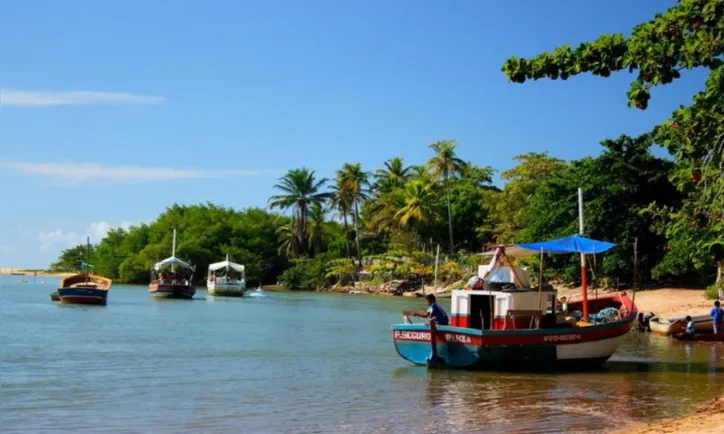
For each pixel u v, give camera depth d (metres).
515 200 67.88
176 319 39.16
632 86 11.44
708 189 12.47
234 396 15.84
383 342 27.84
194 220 108.00
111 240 117.00
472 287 19.92
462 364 19.31
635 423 12.80
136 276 103.75
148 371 19.56
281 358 22.53
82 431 12.42
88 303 50.56
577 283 50.31
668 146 12.37
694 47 10.86
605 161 46.59
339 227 104.25
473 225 81.56
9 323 34.28
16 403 14.89
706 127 11.77
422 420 13.22
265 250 103.50
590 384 17.30
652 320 31.12
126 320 37.72
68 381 17.75
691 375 18.77
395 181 93.62
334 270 85.81
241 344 26.66
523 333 18.67
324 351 24.52
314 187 94.50
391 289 77.50
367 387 16.97
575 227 46.53
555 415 13.59
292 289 92.38
